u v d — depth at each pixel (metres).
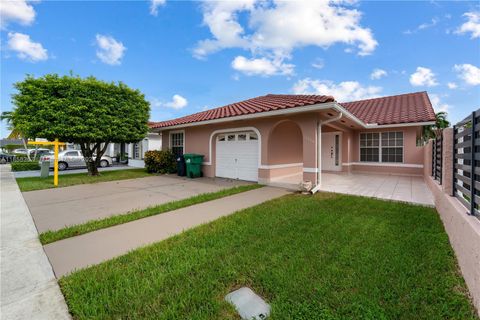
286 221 4.66
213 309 2.16
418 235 3.85
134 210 5.65
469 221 2.69
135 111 12.06
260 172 9.49
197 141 12.29
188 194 7.55
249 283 2.61
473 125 2.95
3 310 2.22
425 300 2.27
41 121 9.36
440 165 5.41
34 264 3.10
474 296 2.25
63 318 2.13
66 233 4.11
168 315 2.10
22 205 6.24
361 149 13.29
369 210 5.41
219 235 3.99
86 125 10.37
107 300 2.30
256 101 12.29
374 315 2.05
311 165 7.97
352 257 3.11
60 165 16.88
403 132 11.87
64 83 10.04
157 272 2.81
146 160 13.71
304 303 2.21
